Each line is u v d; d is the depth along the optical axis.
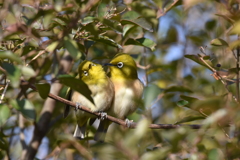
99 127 12.45
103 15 9.84
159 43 17.77
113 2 11.50
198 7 17.41
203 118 9.73
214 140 8.99
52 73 13.11
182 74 16.38
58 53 14.33
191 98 9.31
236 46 8.55
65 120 14.89
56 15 9.29
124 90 12.58
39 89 8.32
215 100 7.43
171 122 14.03
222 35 13.61
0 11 8.62
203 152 8.62
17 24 8.28
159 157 7.78
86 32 10.52
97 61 15.43
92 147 10.16
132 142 7.43
